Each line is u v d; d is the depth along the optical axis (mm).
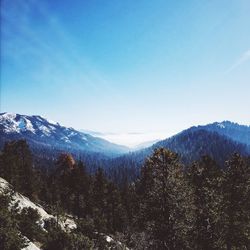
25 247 31641
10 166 69375
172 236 29219
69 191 88312
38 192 80375
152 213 30141
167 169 30531
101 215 75125
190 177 39750
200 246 29656
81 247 38531
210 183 35594
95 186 89625
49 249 37812
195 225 29781
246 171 36312
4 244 26281
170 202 29453
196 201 32125
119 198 88000
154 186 30531
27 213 44469
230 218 34000
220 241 30438
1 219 27531
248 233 33812
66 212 79188
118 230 77312
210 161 43781
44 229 49188
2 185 53125
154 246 30172
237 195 35188
